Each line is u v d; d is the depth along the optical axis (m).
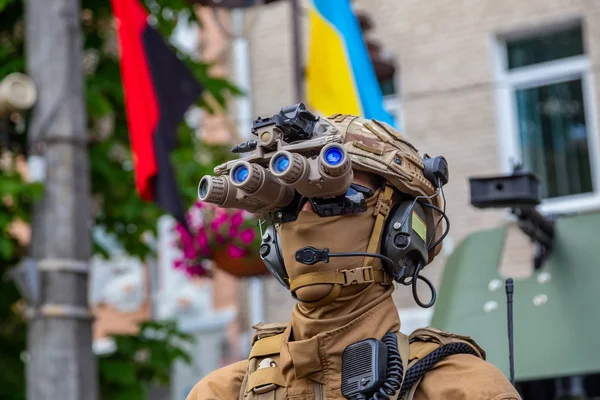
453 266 5.83
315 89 8.27
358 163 3.03
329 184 2.89
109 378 8.41
